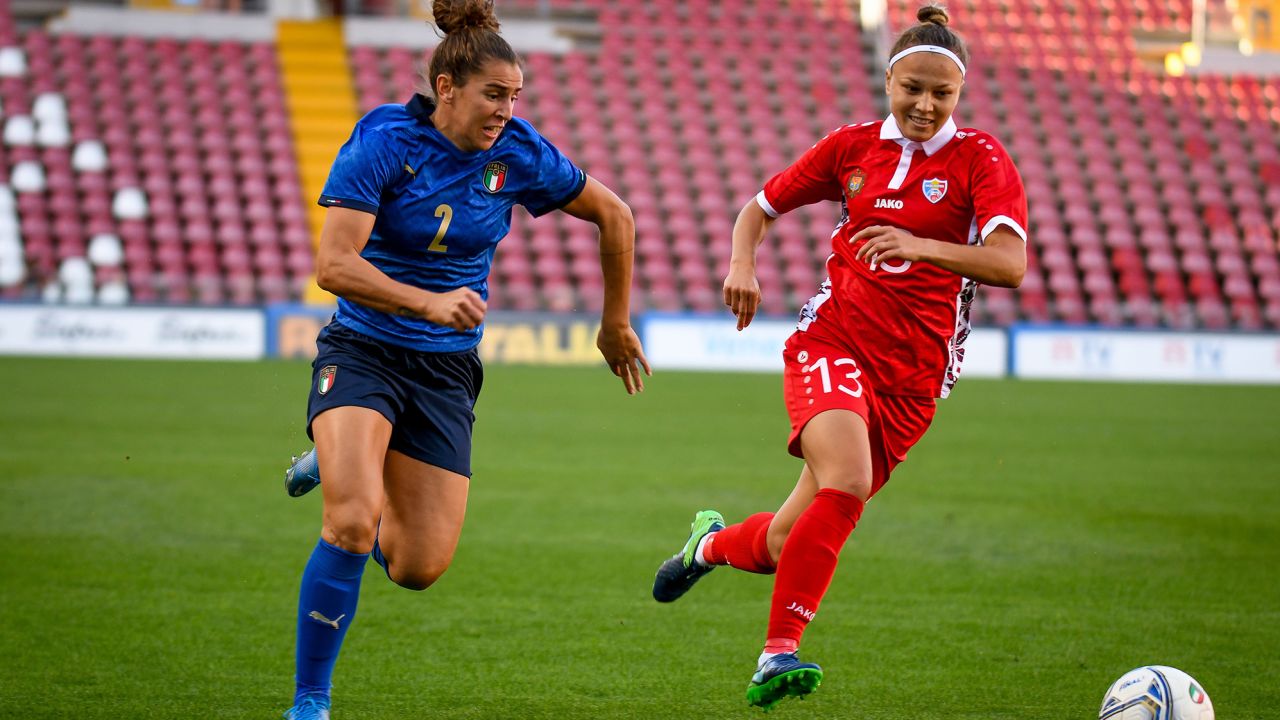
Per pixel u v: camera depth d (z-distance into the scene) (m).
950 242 15.70
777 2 102.31
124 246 79.31
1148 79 101.12
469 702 15.79
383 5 95.31
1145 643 19.02
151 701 15.47
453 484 15.21
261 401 50.50
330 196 14.13
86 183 81.31
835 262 16.39
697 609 20.91
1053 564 24.81
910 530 28.19
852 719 15.34
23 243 78.62
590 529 27.59
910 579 23.39
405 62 92.25
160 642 18.14
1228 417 54.28
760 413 51.75
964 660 18.00
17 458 35.22
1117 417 53.53
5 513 27.62
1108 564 24.86
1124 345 78.81
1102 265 87.44
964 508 31.08
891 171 15.75
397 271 15.00
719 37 99.19
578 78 94.00
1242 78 102.25
